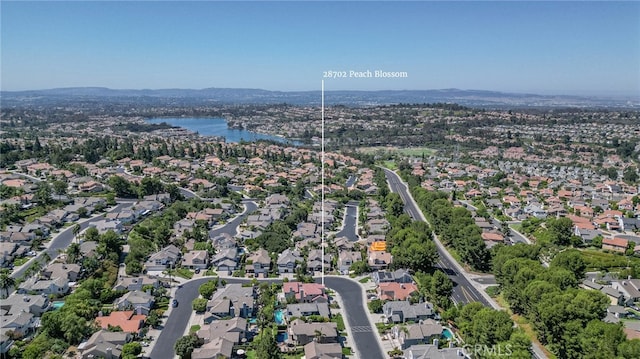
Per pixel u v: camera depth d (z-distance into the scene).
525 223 198.88
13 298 119.25
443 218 187.50
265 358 95.12
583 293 108.12
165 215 198.12
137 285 131.75
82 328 105.00
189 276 144.00
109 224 184.75
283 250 164.38
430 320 113.88
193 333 105.56
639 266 152.12
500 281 135.88
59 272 136.25
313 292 127.44
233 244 168.12
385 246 165.88
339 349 101.44
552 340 103.19
